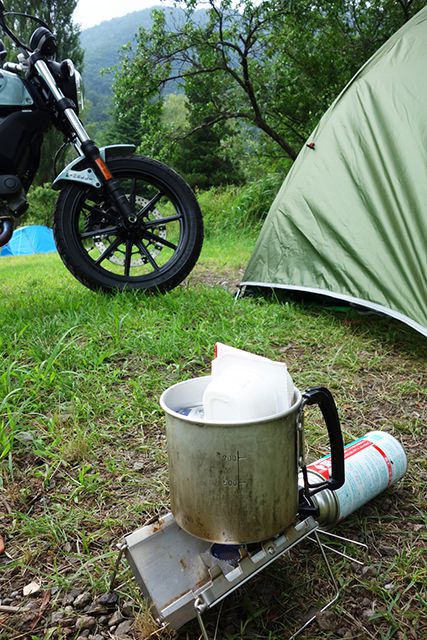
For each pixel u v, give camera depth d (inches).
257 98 419.5
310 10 380.5
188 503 39.6
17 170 127.6
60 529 55.8
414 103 117.0
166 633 42.8
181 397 43.7
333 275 120.3
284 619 44.2
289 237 133.4
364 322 119.9
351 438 70.7
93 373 90.0
